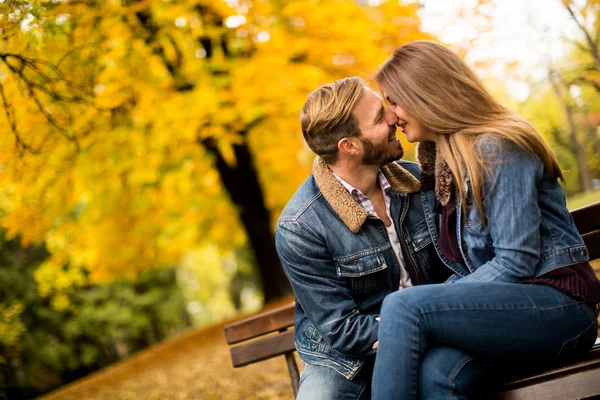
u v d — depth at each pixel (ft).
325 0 25.43
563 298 6.48
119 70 21.90
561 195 6.89
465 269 7.36
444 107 6.90
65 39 15.47
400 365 6.36
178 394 18.43
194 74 25.75
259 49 26.08
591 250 7.88
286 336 8.97
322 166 8.15
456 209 7.22
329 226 7.91
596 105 16.40
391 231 8.00
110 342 60.75
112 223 33.94
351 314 7.59
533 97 17.95
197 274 97.50
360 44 25.30
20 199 20.66
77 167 23.77
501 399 6.42
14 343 32.27
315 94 7.95
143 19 21.29
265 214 36.14
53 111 17.80
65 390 26.81
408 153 24.11
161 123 23.39
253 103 24.26
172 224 37.60
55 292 45.11
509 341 6.42
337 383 7.57
